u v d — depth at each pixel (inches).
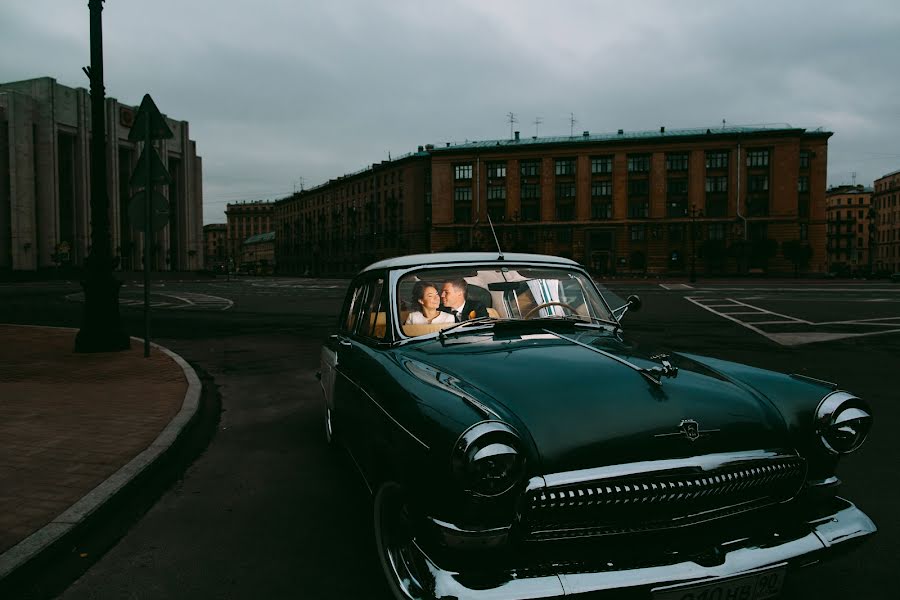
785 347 419.2
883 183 4333.2
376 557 122.0
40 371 319.6
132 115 3398.1
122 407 238.7
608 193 2839.6
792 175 2642.7
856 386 281.9
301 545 127.4
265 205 7076.8
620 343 117.3
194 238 3841.0
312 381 316.2
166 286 1934.1
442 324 124.5
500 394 90.3
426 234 3309.5
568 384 92.1
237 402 266.7
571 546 81.7
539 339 116.8
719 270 2733.8
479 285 131.2
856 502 145.1
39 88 3004.4
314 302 1027.3
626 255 2822.3
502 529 77.2
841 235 4726.9
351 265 4033.0
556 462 81.0
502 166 2950.3
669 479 83.1
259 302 1031.0
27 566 113.5
